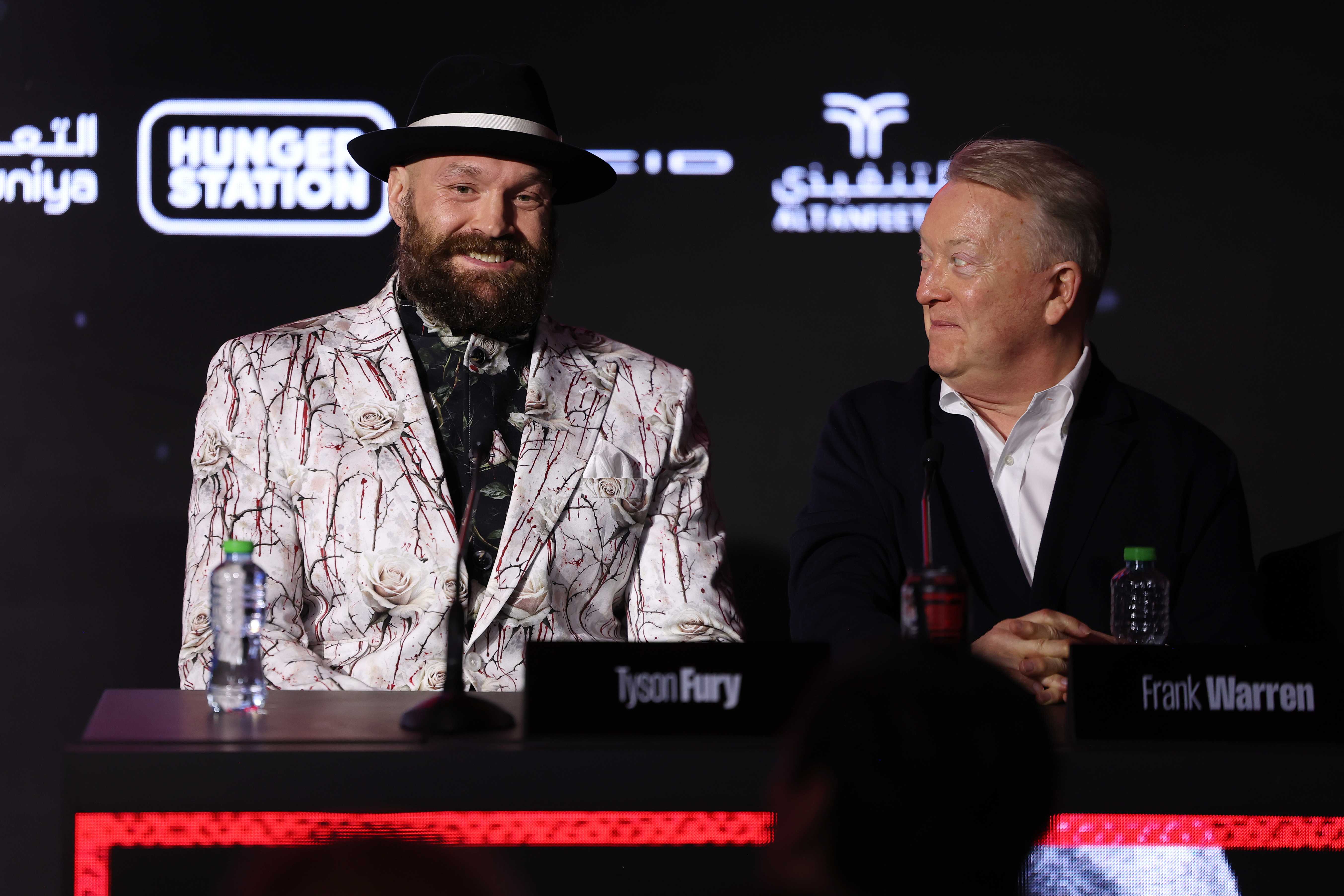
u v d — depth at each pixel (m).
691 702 2.55
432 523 4.28
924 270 4.62
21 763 6.84
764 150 7.12
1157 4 7.02
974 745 1.25
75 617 6.90
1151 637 4.24
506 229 4.46
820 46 7.10
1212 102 7.01
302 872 1.38
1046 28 7.06
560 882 2.42
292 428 4.34
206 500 4.29
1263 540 6.99
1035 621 3.53
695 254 7.11
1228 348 7.01
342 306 7.07
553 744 2.46
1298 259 6.98
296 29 7.06
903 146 7.10
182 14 7.01
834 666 1.40
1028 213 4.36
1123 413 4.58
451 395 4.52
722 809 2.43
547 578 4.30
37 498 6.92
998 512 4.44
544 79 7.09
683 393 4.78
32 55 6.98
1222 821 2.46
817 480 4.75
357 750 2.38
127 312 6.99
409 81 7.07
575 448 4.50
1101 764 2.46
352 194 7.07
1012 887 1.27
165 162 7.01
